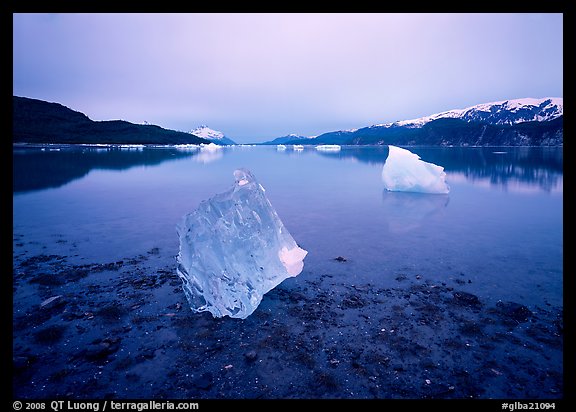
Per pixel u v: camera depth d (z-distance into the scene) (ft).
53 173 75.72
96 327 14.57
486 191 53.93
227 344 13.53
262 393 10.99
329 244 26.18
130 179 69.51
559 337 13.78
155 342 13.64
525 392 10.96
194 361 12.50
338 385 11.30
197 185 60.85
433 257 23.13
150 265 21.61
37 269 20.59
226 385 11.34
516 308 15.81
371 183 64.59
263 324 15.01
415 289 18.26
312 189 56.39
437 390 11.09
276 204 42.83
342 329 14.56
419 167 52.26
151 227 30.68
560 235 28.14
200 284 16.22
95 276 19.79
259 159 155.94
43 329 14.26
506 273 20.25
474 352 12.93
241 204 17.53
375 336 14.02
